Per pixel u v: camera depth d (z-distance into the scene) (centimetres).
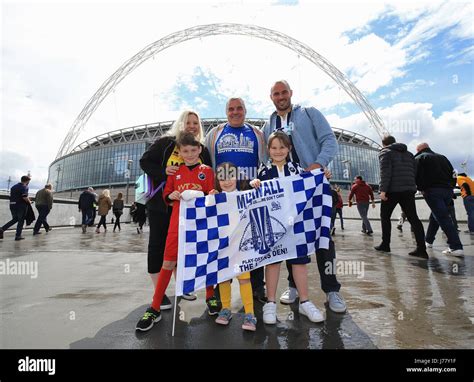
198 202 232
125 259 494
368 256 477
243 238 232
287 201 249
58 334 195
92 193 1131
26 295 284
